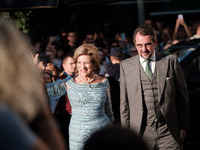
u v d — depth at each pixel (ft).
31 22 39.96
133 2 42.24
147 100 13.52
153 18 50.03
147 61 13.57
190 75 21.18
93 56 13.98
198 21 36.83
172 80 13.53
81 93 13.79
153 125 13.60
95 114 13.75
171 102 13.47
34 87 4.95
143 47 13.33
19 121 4.33
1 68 4.63
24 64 4.83
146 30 13.35
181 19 35.88
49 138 5.15
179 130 13.70
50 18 47.01
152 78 13.50
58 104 17.25
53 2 25.55
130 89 13.80
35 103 4.95
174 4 41.57
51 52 31.07
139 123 13.55
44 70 17.25
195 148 21.08
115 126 4.20
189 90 20.89
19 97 4.71
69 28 48.06
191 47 22.56
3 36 4.68
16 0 25.79
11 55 4.69
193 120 20.97
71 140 13.93
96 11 53.21
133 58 14.06
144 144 3.99
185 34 35.83
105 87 14.21
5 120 4.18
